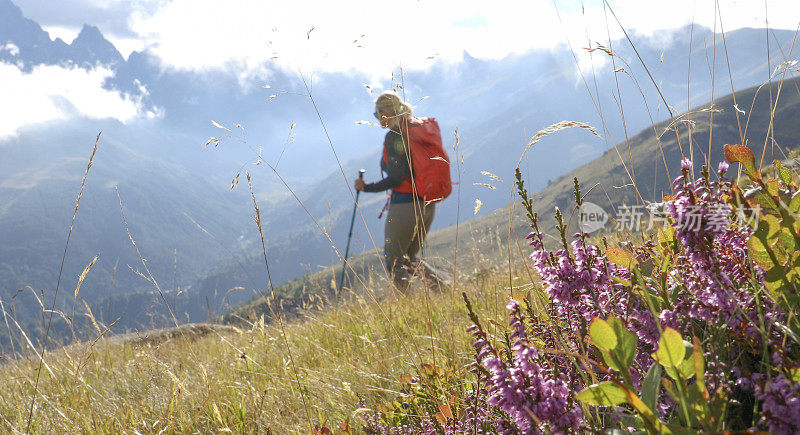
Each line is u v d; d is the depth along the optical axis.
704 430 1.21
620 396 1.34
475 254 5.55
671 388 1.33
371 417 2.71
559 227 1.83
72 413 3.53
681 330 1.68
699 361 1.20
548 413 1.51
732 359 1.58
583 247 1.81
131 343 6.77
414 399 2.67
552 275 1.83
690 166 1.67
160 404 3.71
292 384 3.64
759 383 1.32
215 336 6.78
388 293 5.67
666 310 1.68
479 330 1.78
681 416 1.43
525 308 1.87
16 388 4.84
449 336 3.63
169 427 3.06
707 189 1.62
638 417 1.38
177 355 5.78
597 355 1.69
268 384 3.87
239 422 3.16
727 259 1.71
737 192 1.63
